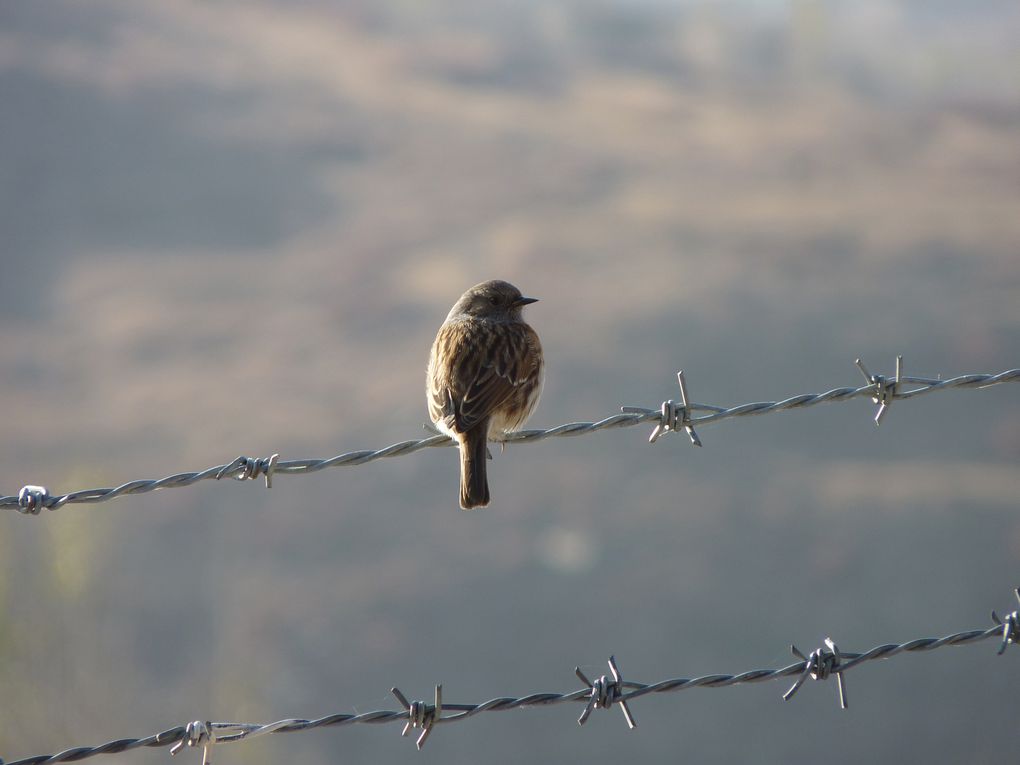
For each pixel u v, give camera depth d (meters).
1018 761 20.84
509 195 57.06
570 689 23.28
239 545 27.17
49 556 13.43
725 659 23.84
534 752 21.75
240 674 20.27
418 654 23.86
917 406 33.31
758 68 82.69
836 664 5.52
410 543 27.19
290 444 35.44
